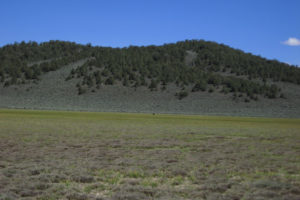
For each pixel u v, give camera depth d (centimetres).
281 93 16738
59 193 1013
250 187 1121
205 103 15275
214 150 2170
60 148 2103
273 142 2809
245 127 5175
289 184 1142
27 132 3266
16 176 1239
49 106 14475
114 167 1436
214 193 1027
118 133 3422
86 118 6875
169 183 1182
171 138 2991
